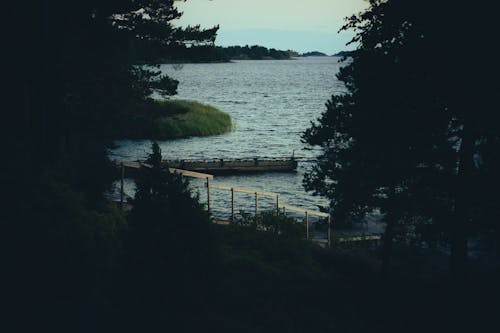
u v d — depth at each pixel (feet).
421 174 44.24
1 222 26.68
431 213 44.70
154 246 23.54
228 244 49.47
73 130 57.11
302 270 44.91
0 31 46.80
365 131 44.52
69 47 55.16
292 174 148.77
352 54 46.14
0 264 23.81
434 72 39.32
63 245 26.21
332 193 50.60
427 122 41.45
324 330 29.25
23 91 47.65
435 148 43.91
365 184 46.85
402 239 53.36
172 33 66.13
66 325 21.59
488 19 36.42
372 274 51.37
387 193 47.24
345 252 59.67
